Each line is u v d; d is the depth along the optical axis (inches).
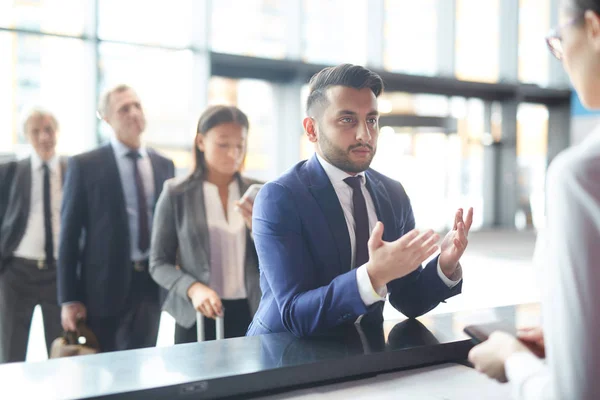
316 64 327.9
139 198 100.4
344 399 40.8
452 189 408.5
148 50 266.8
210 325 87.6
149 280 100.0
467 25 403.2
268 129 327.0
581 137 444.8
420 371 46.8
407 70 379.9
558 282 25.9
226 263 87.9
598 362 25.0
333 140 50.1
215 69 308.8
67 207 96.9
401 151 376.5
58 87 244.1
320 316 45.1
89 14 249.1
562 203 26.0
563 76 455.5
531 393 28.5
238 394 39.4
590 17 28.1
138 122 100.2
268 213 49.4
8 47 235.3
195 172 90.2
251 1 307.7
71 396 34.7
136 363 41.1
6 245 117.3
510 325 41.0
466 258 294.0
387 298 57.9
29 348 146.4
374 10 355.6
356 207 52.2
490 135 438.6
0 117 230.8
